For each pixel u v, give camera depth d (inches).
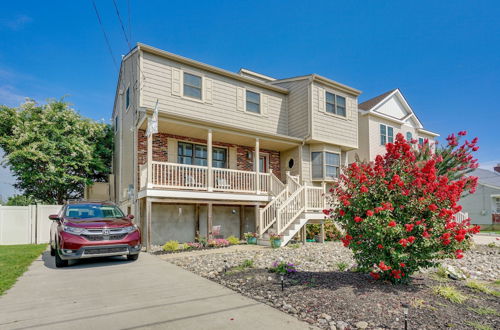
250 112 593.6
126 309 159.5
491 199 1066.1
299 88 628.4
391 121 821.9
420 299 162.6
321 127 602.2
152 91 487.2
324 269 263.9
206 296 181.9
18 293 190.7
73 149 629.9
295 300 167.2
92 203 348.8
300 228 455.8
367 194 189.5
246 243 458.6
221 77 566.3
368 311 147.9
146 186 410.0
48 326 137.3
